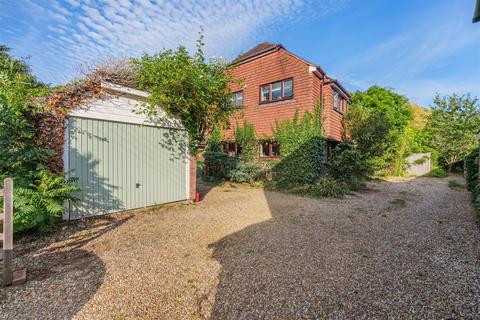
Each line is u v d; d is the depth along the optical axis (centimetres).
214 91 715
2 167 420
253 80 1352
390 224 559
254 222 572
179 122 764
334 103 1302
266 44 1468
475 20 308
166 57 657
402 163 1736
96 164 579
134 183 657
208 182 1312
